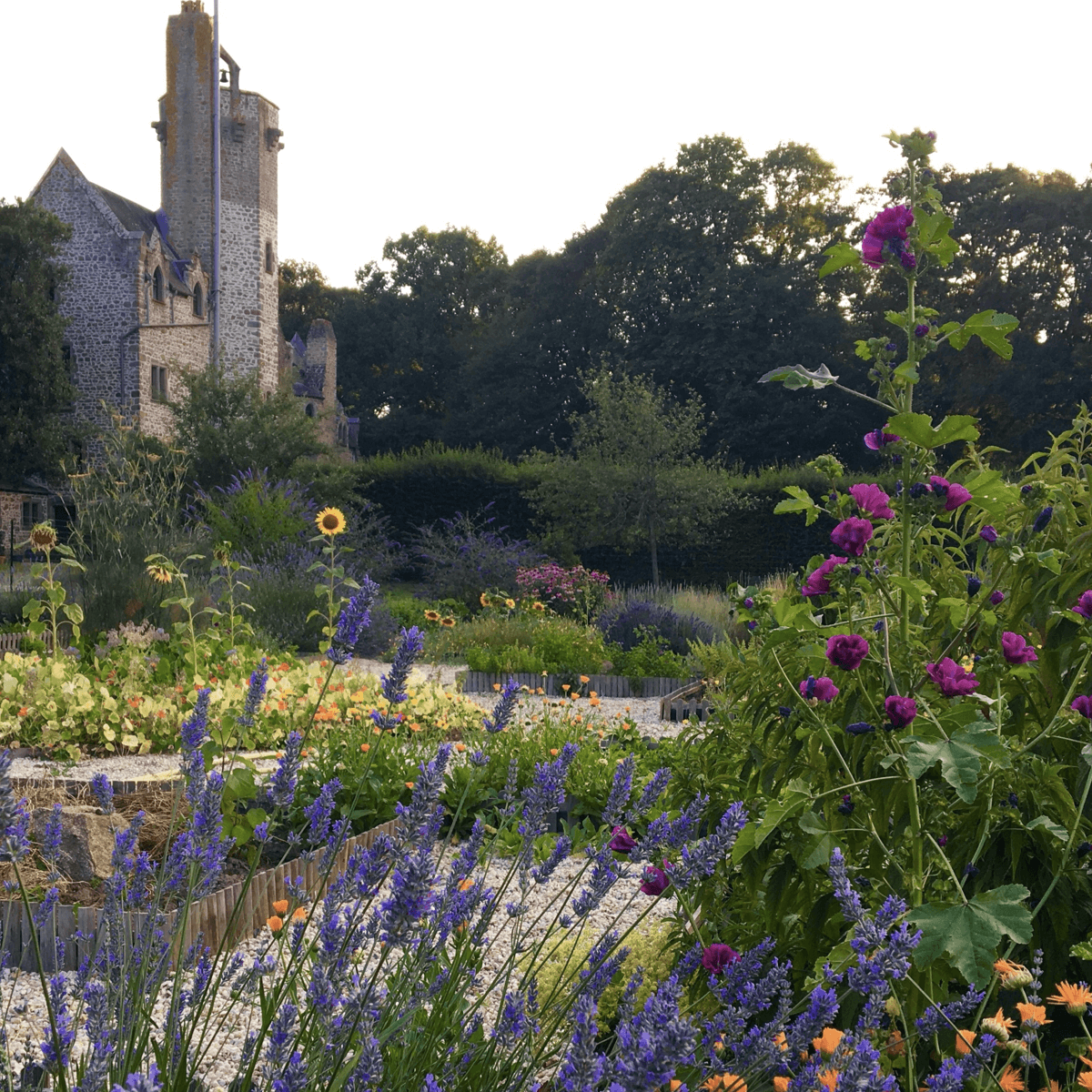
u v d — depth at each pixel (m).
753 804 2.75
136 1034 1.85
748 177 42.28
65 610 9.09
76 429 34.06
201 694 2.20
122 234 36.31
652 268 41.94
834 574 2.50
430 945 2.05
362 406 60.12
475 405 50.31
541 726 6.81
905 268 2.60
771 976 1.86
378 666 12.72
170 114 41.44
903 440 2.55
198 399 25.39
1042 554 2.44
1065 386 36.16
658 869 2.45
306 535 18.08
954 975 2.29
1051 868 2.34
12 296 32.16
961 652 2.86
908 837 2.54
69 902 3.67
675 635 13.47
